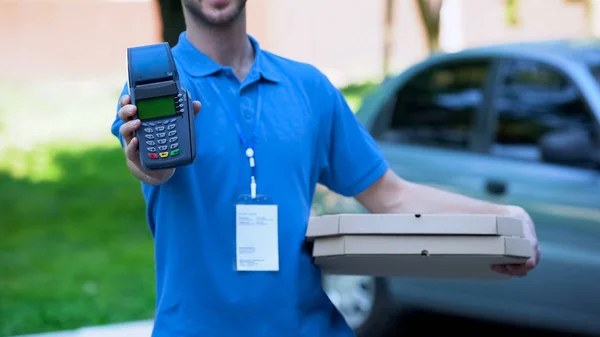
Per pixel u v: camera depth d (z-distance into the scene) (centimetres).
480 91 607
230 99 266
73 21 2250
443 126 620
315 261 271
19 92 2159
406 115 647
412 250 253
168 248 260
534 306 536
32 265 934
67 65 2256
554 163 543
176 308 259
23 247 1033
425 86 646
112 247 1027
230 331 259
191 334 258
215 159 260
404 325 638
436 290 585
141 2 2266
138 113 238
